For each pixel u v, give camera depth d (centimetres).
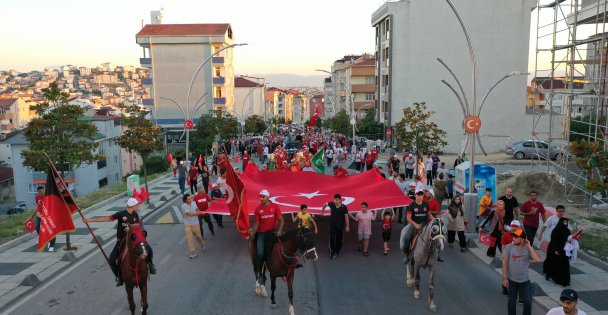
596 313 1005
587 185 1484
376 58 6606
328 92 13750
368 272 1332
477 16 5188
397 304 1096
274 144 5047
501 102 5219
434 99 5378
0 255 1477
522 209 1398
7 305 1105
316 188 1880
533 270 1285
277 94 17575
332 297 1145
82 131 1912
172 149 7406
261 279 1113
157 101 7488
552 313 660
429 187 2447
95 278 1288
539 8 2697
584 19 2509
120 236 1039
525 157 4422
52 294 1174
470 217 1700
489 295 1145
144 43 7325
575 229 1655
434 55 5316
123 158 6372
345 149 4675
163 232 1817
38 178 5128
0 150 6838
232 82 8250
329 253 1523
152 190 2822
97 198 2428
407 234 1184
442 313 1042
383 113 6172
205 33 7306
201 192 1648
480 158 4562
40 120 1827
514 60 5188
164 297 1149
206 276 1305
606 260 1320
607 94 2419
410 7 5312
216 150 4616
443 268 1358
